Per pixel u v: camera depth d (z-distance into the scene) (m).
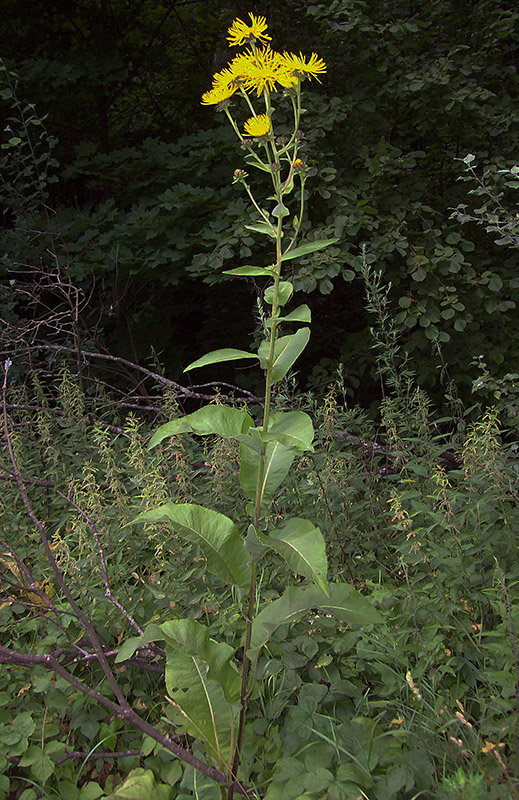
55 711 2.53
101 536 2.92
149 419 5.66
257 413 4.64
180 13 8.10
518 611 2.25
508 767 1.93
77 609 2.38
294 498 3.27
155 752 2.31
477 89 5.39
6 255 6.10
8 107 7.20
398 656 2.35
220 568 2.05
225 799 2.10
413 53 5.84
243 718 2.11
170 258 5.71
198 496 3.47
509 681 2.04
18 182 6.82
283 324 6.57
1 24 7.34
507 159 5.81
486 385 3.89
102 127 8.05
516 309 5.68
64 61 6.87
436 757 2.08
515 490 3.03
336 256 4.95
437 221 5.95
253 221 5.36
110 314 6.53
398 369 5.66
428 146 6.66
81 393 4.40
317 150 5.51
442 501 2.72
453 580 2.57
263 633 2.10
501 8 6.32
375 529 3.19
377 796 1.94
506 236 4.05
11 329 5.24
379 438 4.96
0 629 2.79
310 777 2.01
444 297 5.23
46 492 3.93
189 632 2.07
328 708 2.44
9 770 2.41
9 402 4.81
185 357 7.59
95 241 6.22
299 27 6.96
